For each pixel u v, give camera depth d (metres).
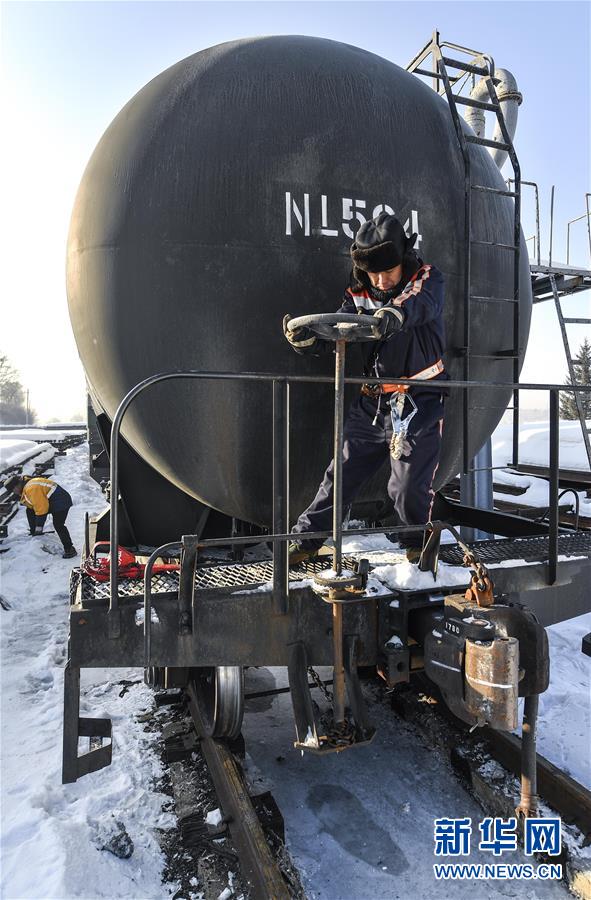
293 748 3.69
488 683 2.28
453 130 3.31
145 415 3.15
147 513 3.96
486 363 3.39
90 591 2.72
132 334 3.04
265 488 3.21
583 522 7.38
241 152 2.88
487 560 3.05
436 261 3.11
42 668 4.75
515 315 3.45
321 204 2.89
